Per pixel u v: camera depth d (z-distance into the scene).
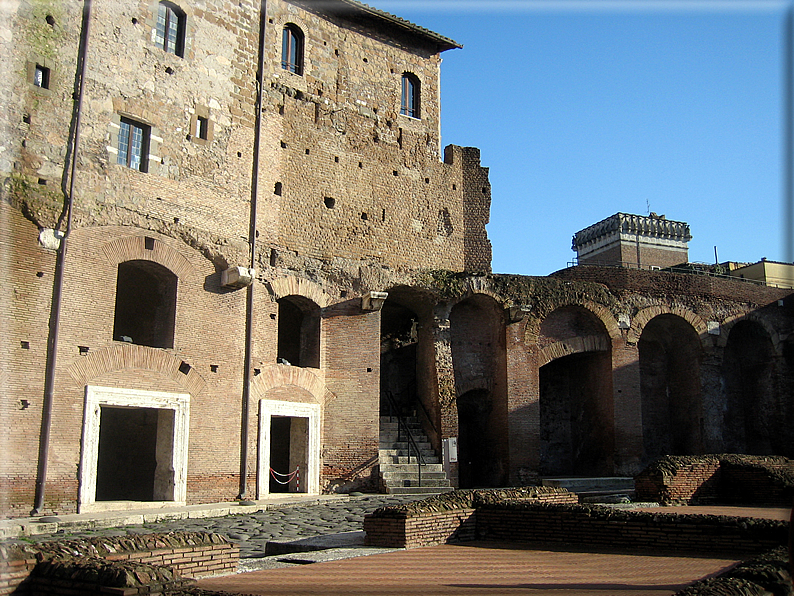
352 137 31.77
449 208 34.56
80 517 19.64
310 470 27.44
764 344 39.88
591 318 35.25
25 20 21.73
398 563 12.96
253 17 28.66
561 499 18.86
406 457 29.98
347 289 30.06
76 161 22.23
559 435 37.03
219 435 24.77
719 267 48.31
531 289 33.91
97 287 22.27
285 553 15.30
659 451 38.41
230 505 23.41
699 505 23.67
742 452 39.56
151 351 23.22
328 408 28.55
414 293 32.62
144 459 26.58
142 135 24.56
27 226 20.95
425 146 34.34
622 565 12.72
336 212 30.55
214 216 25.97
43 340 20.77
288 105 29.83
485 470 33.34
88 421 21.31
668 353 39.59
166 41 25.70
